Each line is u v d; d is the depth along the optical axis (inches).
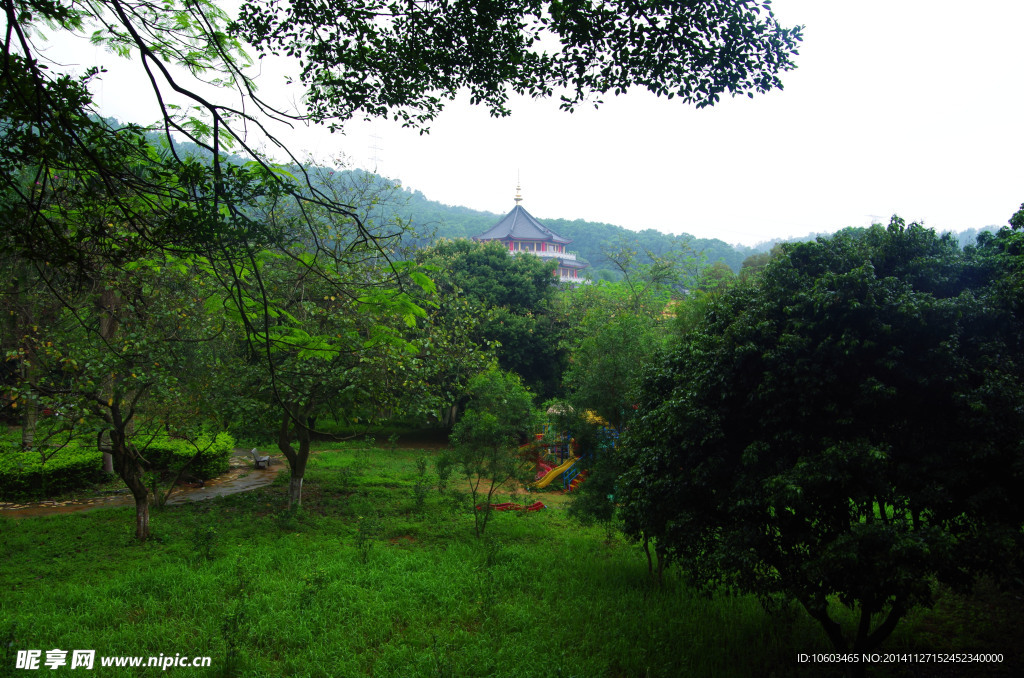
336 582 344.8
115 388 395.2
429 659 264.2
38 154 152.8
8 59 143.2
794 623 328.8
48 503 556.7
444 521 527.8
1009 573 190.7
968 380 211.2
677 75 205.9
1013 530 193.9
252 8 186.2
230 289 183.9
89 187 168.9
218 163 156.9
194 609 308.8
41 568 368.8
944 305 214.1
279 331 256.2
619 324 533.0
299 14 187.6
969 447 204.4
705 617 330.0
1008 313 215.9
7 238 163.3
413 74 203.9
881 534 202.8
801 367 226.7
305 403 492.4
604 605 341.4
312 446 943.0
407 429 1113.4
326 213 409.7
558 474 722.2
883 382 221.0
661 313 1013.2
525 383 1026.7
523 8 196.2
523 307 1082.1
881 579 201.2
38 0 170.2
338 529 489.1
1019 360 214.7
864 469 211.0
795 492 211.0
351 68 198.5
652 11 189.6
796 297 239.3
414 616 316.2
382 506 571.5
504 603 340.5
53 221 181.2
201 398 462.6
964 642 310.8
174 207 165.2
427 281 263.0
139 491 433.1
